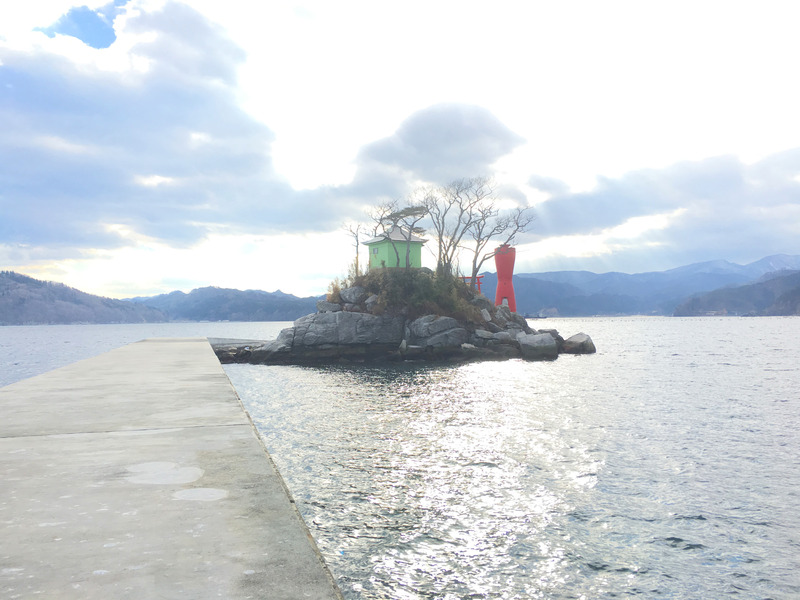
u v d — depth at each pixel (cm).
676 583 885
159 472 407
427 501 1221
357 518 1124
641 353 6038
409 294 5397
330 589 223
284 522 304
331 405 2517
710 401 2614
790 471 1452
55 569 237
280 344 5062
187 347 2303
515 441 1767
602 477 1395
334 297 5597
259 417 2212
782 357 5416
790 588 871
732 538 1045
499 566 931
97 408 712
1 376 4725
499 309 6397
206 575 233
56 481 381
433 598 834
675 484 1341
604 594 851
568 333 13225
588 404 2517
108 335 16325
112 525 295
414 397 2764
